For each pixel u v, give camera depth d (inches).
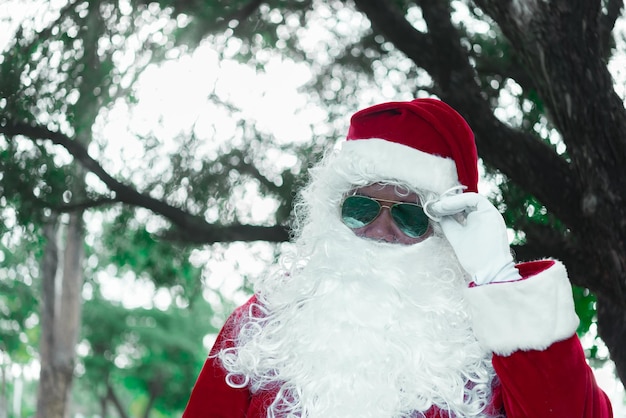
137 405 1336.1
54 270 618.8
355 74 312.2
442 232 95.6
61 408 636.7
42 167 279.1
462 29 270.8
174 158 295.3
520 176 212.4
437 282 94.0
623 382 221.5
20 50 263.4
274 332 93.4
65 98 271.3
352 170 94.5
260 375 92.9
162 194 292.2
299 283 95.7
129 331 959.6
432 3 234.1
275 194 289.6
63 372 634.8
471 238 89.1
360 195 95.3
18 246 313.0
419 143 94.3
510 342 83.8
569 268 210.7
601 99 180.4
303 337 92.8
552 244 217.3
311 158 282.5
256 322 95.7
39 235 310.2
